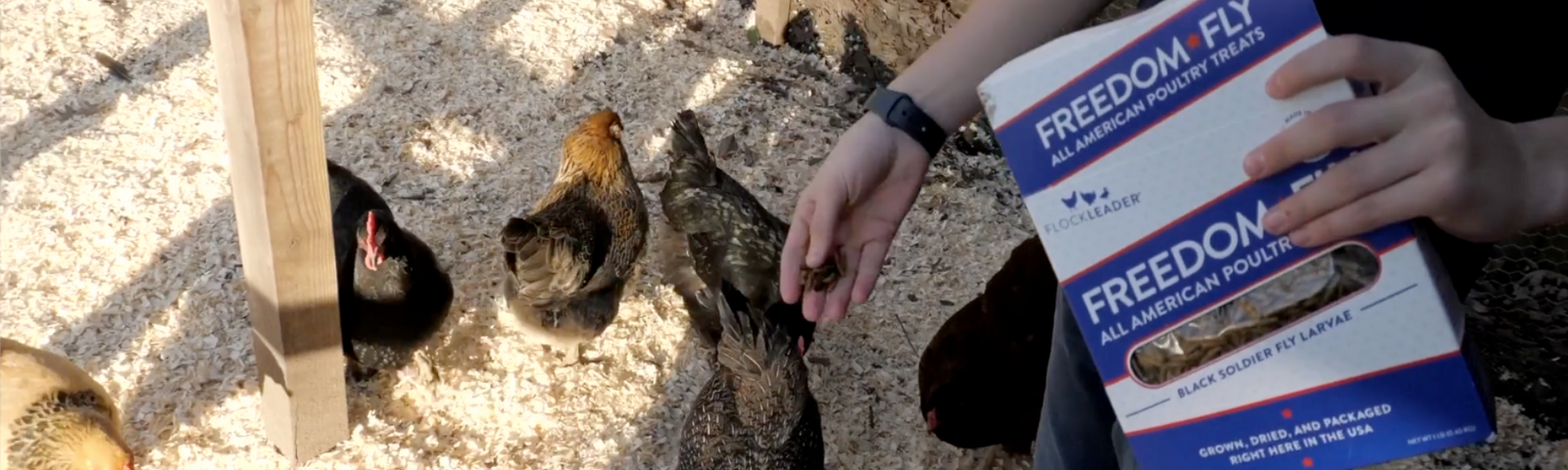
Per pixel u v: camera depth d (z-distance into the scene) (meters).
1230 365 0.68
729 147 2.35
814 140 2.41
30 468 1.41
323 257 1.41
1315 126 0.59
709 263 1.81
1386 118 0.58
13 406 1.39
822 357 1.90
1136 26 0.65
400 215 2.09
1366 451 0.67
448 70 2.46
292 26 1.18
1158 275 0.68
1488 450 1.82
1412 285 0.63
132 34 2.48
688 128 1.93
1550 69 0.86
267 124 1.23
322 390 1.57
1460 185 0.58
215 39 1.19
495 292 1.99
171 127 2.25
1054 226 0.69
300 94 1.23
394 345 1.69
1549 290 1.89
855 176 0.92
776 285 1.76
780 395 1.46
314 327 1.49
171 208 2.06
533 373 1.84
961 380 1.59
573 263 1.66
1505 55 0.83
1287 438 0.69
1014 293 1.54
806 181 2.31
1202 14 0.63
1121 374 0.71
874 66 2.56
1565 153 0.61
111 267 1.93
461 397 1.78
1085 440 1.05
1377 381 0.65
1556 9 0.82
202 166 2.17
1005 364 1.55
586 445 1.73
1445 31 0.83
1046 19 0.93
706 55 2.62
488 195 2.17
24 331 1.79
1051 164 0.68
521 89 2.44
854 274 0.98
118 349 1.79
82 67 2.36
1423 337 0.64
